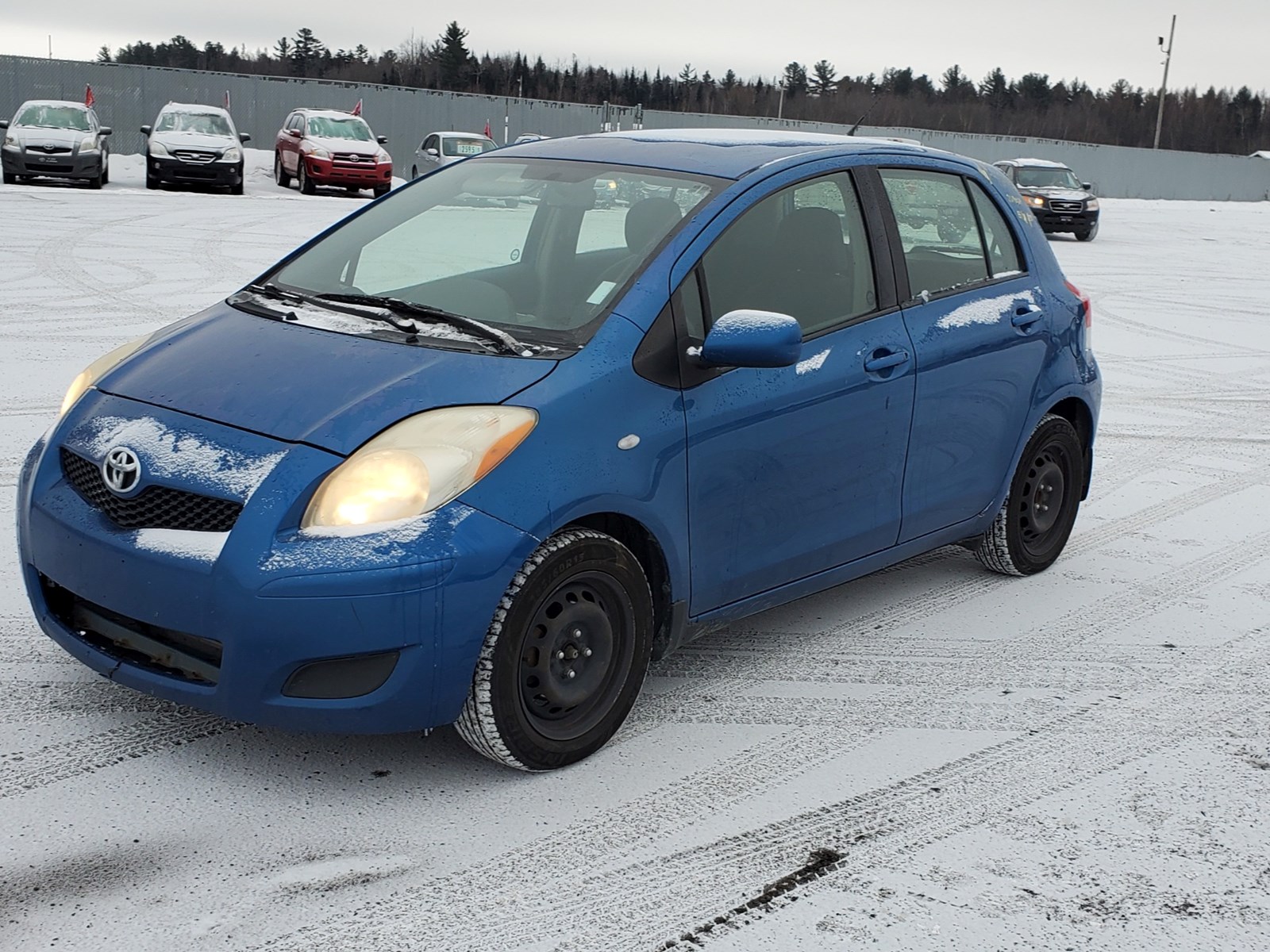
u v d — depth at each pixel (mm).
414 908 2793
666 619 3658
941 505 4586
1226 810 3449
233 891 2818
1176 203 49000
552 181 4102
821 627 4664
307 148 25453
